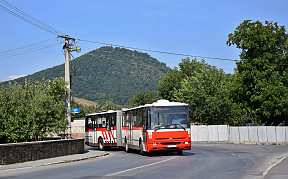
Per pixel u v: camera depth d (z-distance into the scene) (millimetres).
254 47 51438
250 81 51719
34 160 20656
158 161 18797
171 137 22062
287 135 43719
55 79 27344
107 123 31688
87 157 23156
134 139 25906
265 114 49750
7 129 22906
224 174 13086
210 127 49656
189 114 22625
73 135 62438
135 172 14180
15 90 24234
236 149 30312
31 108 24078
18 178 13539
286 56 52000
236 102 54062
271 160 19016
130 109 27219
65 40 28766
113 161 20344
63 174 14398
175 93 60219
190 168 15133
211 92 54969
